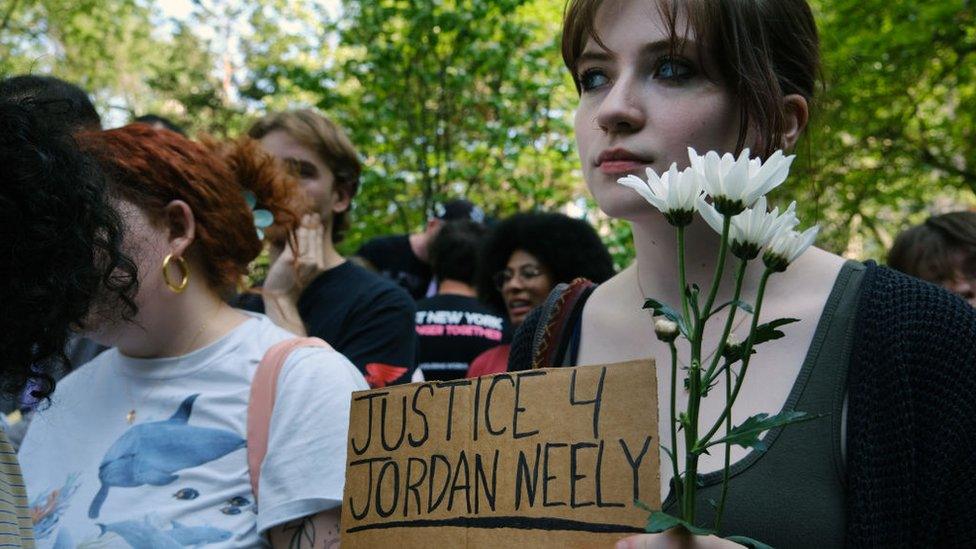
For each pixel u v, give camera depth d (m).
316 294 3.02
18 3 14.45
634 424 1.17
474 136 8.09
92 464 1.75
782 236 1.02
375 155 8.12
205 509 1.66
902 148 9.35
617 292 1.56
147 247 1.73
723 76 1.36
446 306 3.93
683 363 1.40
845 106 7.89
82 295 1.25
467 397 1.30
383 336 2.96
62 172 1.22
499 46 7.67
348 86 9.47
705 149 1.36
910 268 3.09
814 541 1.21
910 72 8.73
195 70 13.14
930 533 1.22
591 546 1.16
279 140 3.14
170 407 1.76
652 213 1.39
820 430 1.26
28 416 2.62
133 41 17.98
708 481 1.26
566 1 1.47
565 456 1.20
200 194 1.79
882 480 1.22
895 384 1.24
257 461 1.68
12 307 1.17
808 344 1.32
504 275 3.65
